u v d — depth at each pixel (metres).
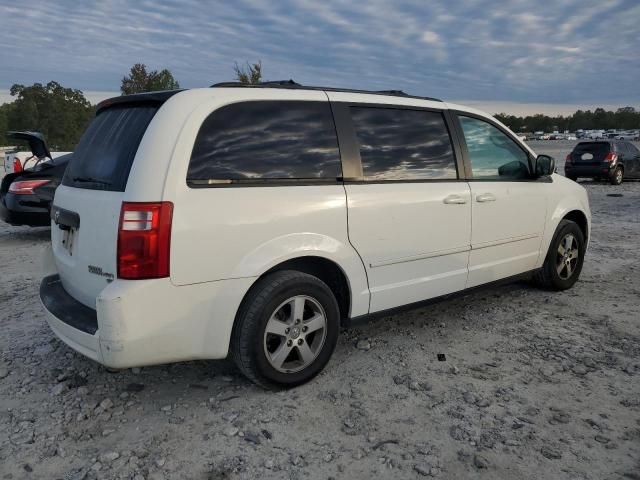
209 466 2.71
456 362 3.88
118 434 3.00
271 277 3.33
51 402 3.35
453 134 4.37
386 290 3.88
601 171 18.72
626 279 6.09
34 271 6.68
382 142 3.89
